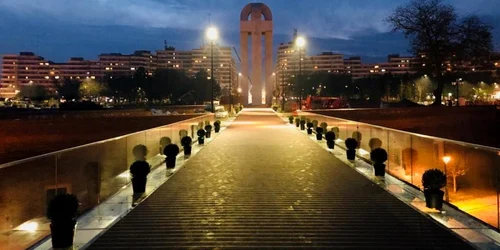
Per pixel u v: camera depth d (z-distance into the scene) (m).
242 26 104.62
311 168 13.24
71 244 6.32
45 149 34.03
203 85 90.50
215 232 6.86
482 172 7.74
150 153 13.67
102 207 8.66
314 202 8.85
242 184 10.78
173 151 13.44
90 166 9.02
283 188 10.27
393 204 8.67
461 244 6.28
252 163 14.30
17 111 46.53
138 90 87.00
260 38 105.12
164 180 11.38
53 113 44.50
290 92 110.69
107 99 103.12
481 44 48.06
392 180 11.24
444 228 7.05
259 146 19.31
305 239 6.51
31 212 7.24
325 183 10.88
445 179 8.24
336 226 7.18
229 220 7.55
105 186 9.70
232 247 6.16
